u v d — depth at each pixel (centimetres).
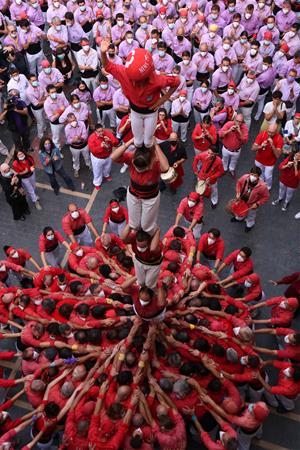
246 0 1570
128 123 1173
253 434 862
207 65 1434
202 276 978
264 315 1138
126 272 996
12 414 998
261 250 1240
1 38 1563
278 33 1523
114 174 1380
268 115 1279
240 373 893
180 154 1203
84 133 1288
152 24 1569
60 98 1328
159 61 1398
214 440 898
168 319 884
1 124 1491
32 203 1321
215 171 1176
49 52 1669
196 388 829
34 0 1556
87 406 807
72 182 1333
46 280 973
